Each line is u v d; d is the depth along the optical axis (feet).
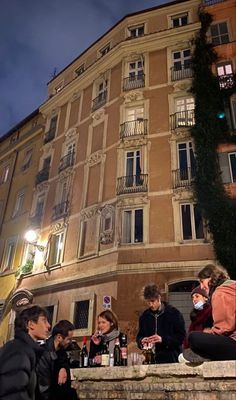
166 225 51.08
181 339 16.29
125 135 61.62
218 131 54.60
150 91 64.59
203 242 48.03
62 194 70.59
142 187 55.11
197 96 58.34
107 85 72.64
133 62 71.00
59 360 13.37
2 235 82.74
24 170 87.81
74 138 74.38
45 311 11.18
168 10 73.72
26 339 9.99
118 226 53.42
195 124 56.18
